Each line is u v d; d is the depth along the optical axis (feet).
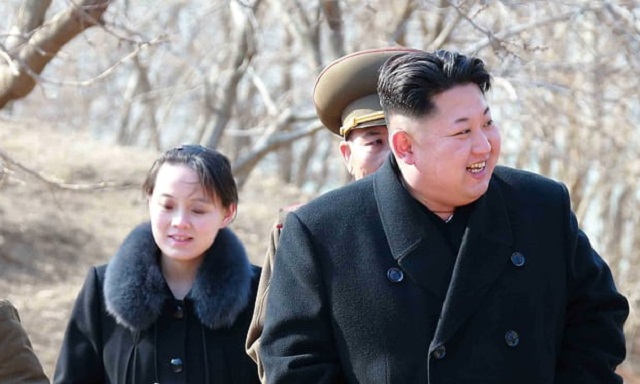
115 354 36.09
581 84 82.64
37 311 100.07
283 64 146.20
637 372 96.99
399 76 26.81
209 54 137.80
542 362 27.89
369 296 28.12
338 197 29.25
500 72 73.46
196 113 185.98
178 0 107.65
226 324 35.78
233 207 37.01
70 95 148.87
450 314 27.30
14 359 33.94
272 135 103.91
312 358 28.58
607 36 80.23
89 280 37.04
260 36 108.06
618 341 28.78
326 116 36.32
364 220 28.73
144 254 36.11
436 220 28.37
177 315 35.91
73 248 116.06
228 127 171.83
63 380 36.29
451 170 26.68
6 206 120.78
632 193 98.37
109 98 185.98
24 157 133.80
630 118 87.76
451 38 81.66
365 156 34.40
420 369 27.53
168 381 35.47
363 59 34.91
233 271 36.04
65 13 55.83
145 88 181.68
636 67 78.59
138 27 85.51
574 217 29.45
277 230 34.40
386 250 28.37
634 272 100.78
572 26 77.15
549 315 28.32
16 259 110.93
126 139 203.31
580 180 93.40
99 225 122.21
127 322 35.47
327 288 28.66
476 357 27.50
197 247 35.68
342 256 28.55
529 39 74.02
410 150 27.43
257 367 35.37
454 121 26.43
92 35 84.94
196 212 35.68
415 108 26.63
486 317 27.76
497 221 28.17
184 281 36.70
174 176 35.70
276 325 29.04
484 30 63.10
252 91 168.76
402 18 86.28
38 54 56.44
